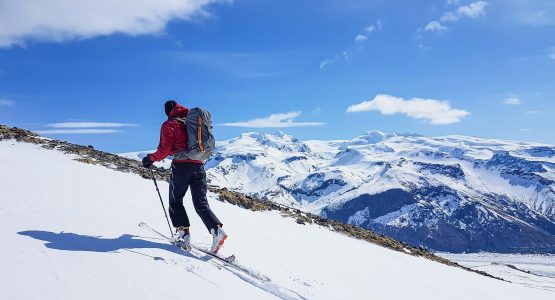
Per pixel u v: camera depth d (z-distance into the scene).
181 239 4.75
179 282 3.55
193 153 4.72
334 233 10.73
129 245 4.25
